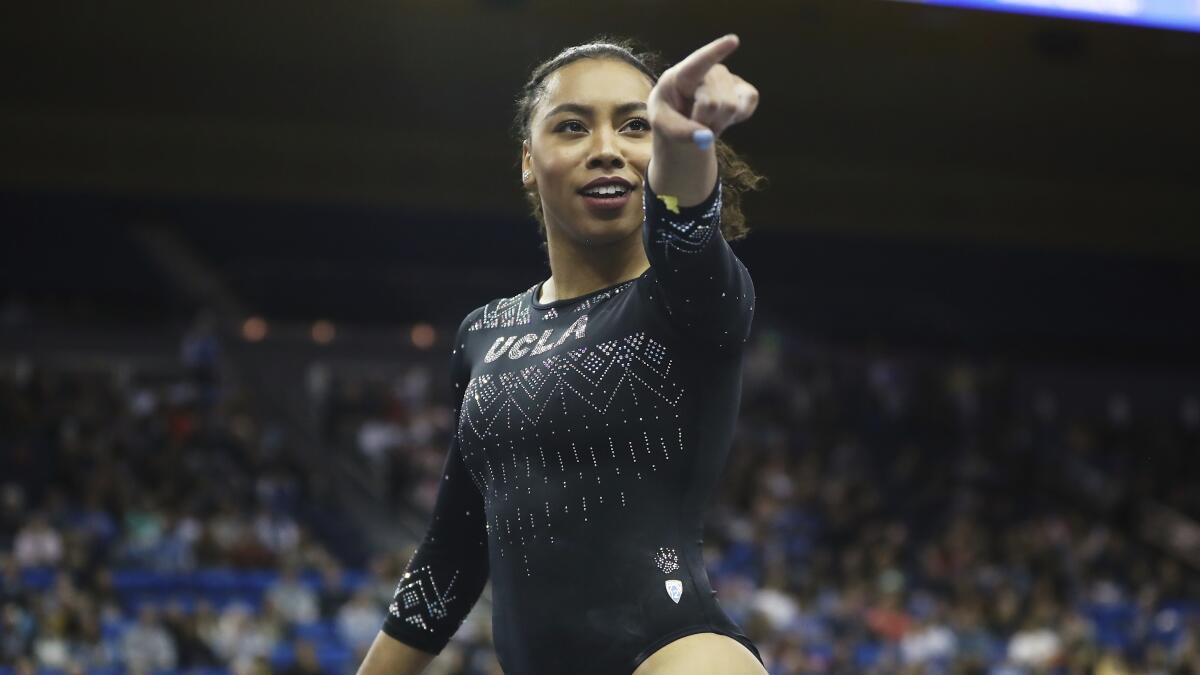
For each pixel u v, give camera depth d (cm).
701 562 287
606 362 283
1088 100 3127
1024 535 2388
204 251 3878
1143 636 2016
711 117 243
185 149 3133
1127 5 2116
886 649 1767
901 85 3028
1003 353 3825
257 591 1789
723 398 285
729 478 2400
